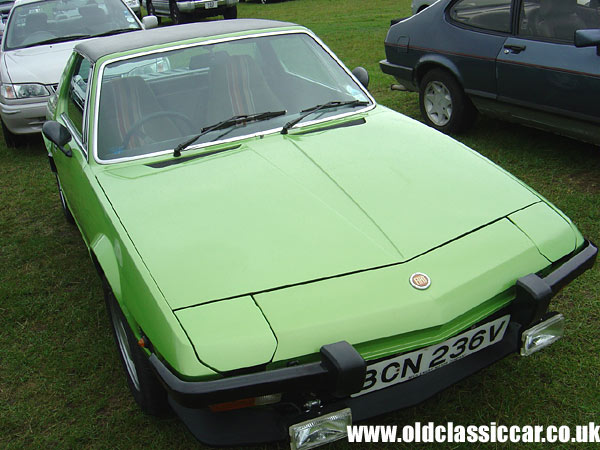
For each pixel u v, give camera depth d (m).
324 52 3.84
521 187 2.87
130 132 3.25
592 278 3.61
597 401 2.75
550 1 4.95
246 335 2.07
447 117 6.11
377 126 3.38
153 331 2.16
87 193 3.07
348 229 2.47
